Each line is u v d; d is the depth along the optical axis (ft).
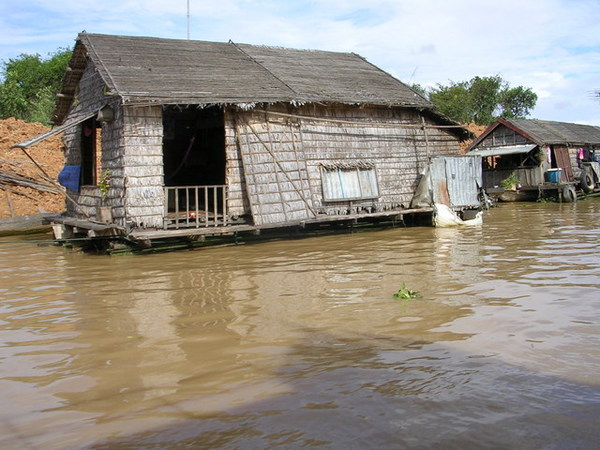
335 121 53.83
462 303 26.68
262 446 13.58
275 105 49.75
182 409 15.87
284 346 21.16
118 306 27.73
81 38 49.26
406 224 60.44
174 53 52.90
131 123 42.70
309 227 53.88
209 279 33.78
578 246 43.39
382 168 57.36
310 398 16.28
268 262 39.27
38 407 16.40
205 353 20.61
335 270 35.88
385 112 57.93
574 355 19.42
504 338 21.34
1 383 18.31
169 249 45.11
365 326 23.40
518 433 13.91
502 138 96.58
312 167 52.39
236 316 25.49
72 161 56.90
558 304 26.13
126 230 42.06
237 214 47.57
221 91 46.80
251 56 57.93
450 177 60.44
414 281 31.94
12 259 42.19
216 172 61.05
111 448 13.82
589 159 105.09
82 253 44.93
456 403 15.69
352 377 17.80
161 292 30.58
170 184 61.41
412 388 16.81
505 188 91.91
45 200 65.62
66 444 14.12
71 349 21.44
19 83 118.11
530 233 51.96
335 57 66.18
